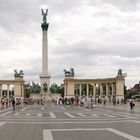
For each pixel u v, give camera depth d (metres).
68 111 73.00
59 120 45.25
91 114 60.34
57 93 192.38
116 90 179.25
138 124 38.50
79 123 40.00
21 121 43.59
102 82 188.25
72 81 192.12
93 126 35.97
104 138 25.84
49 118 49.41
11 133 29.75
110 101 177.50
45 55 171.38
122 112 67.94
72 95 191.00
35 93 183.88
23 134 28.95
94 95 190.25
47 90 170.25
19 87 193.00
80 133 29.34
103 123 39.97
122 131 30.67
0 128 34.31
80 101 119.50
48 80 170.62
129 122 41.53
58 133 29.45
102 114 60.28
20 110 78.62
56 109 85.31
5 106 111.12
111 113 63.84
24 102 143.12
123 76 179.12
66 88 192.75
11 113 64.06
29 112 68.19
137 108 91.25
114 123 39.94
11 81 193.50
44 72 170.62
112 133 29.12
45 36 171.88
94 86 191.88
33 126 36.44
